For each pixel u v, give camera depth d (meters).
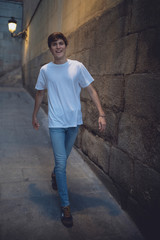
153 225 1.67
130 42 1.95
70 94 1.93
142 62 1.78
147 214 1.75
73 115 1.97
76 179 2.65
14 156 3.26
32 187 2.42
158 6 1.58
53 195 2.30
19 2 12.56
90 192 2.39
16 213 1.98
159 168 1.60
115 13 2.22
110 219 1.98
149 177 1.71
